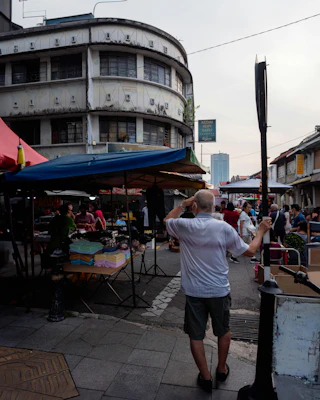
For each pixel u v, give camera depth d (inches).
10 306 186.1
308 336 85.7
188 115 778.2
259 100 95.3
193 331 101.7
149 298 209.9
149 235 263.1
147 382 109.0
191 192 767.7
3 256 298.8
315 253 147.8
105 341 139.3
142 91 655.1
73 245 183.8
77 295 213.8
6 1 732.7
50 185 215.0
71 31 643.5
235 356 129.5
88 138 632.4
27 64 679.1
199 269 100.7
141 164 155.3
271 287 90.7
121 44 629.3
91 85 637.3
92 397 100.8
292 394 86.6
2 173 193.9
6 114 675.4
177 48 721.0
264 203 95.4
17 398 99.5
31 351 129.4
